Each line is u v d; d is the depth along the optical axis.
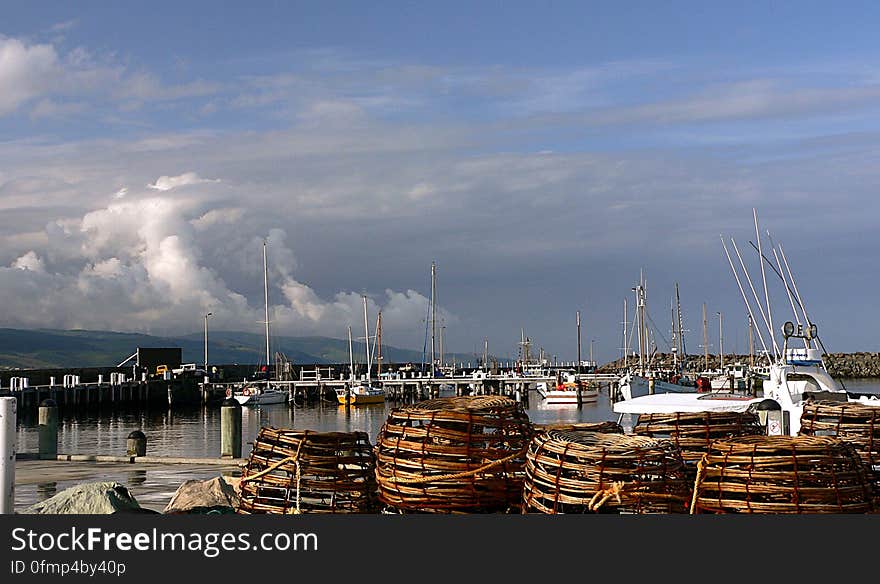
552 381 74.12
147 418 59.22
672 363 98.19
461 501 4.87
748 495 4.27
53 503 6.98
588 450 4.36
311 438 5.41
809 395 11.81
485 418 5.02
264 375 84.38
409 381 73.25
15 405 6.81
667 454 4.44
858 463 4.38
